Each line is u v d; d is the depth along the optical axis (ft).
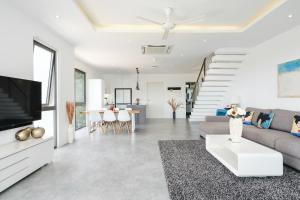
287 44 14.64
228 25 14.93
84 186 8.20
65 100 16.01
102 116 21.20
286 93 14.57
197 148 14.23
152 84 38.17
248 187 7.98
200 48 19.56
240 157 8.65
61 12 11.10
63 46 15.92
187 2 11.34
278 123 12.98
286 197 7.18
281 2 10.75
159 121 31.45
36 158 9.60
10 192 7.70
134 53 21.16
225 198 7.13
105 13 12.66
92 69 30.78
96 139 17.58
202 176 9.17
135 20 13.83
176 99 37.81
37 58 13.62
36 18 11.80
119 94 37.76
